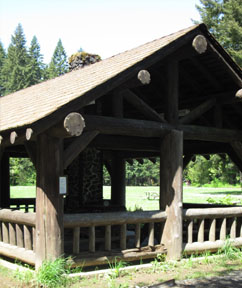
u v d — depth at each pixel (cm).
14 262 758
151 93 1000
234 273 708
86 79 768
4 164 1271
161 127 782
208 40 794
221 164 3172
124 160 1411
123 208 1075
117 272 674
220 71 862
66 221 650
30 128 580
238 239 892
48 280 597
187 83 942
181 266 748
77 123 596
